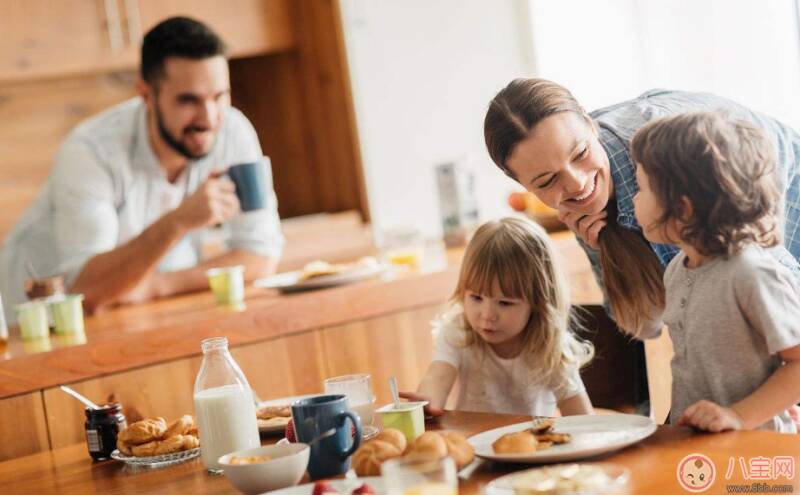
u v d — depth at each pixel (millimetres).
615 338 2477
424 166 4828
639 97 2408
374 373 3246
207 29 3539
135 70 4660
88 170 3566
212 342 1870
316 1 4758
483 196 4848
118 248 3408
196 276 3656
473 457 1616
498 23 4746
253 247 3744
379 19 4723
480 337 2430
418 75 4797
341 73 4734
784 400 1664
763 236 1757
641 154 1787
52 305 3080
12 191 4480
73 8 4332
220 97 3576
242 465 1586
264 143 5082
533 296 2357
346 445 1683
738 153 1722
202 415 1834
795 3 3525
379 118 4746
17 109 4484
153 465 1948
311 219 4656
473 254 2381
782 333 1678
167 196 3717
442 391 2359
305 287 3299
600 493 1402
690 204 1729
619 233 2227
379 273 3455
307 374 3141
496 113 2041
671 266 1887
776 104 3611
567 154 2004
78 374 2828
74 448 2262
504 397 2447
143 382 2910
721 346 1763
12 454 2748
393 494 1327
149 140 3641
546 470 1491
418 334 3314
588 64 4391
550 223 3789
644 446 1599
